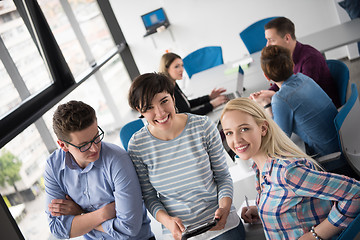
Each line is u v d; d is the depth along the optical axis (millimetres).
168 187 1717
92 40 5027
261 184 1413
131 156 1719
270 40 2938
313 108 2117
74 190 1784
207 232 1673
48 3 3791
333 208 1238
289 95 2121
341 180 1206
